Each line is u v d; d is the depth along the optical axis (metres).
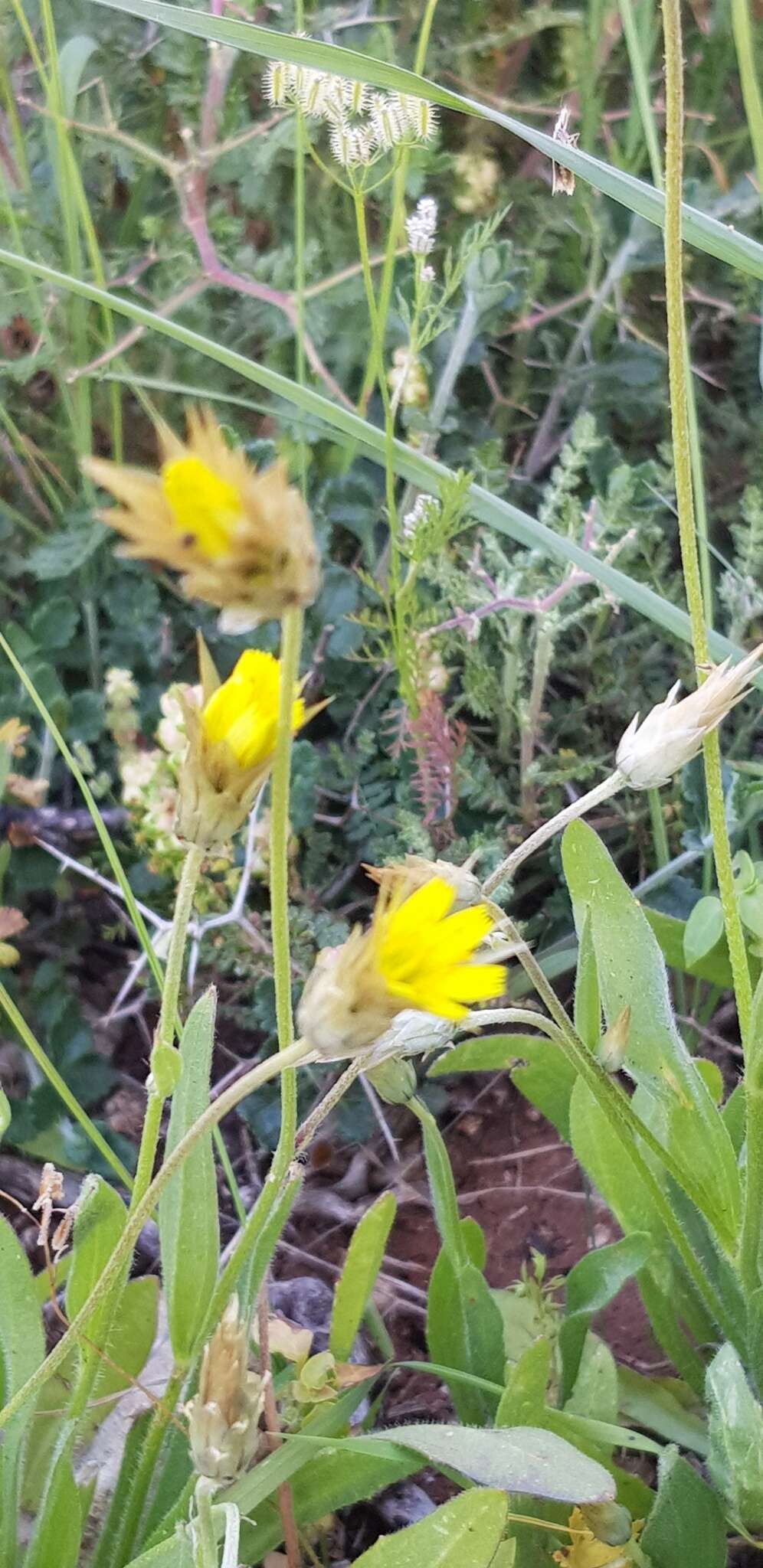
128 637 0.38
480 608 0.35
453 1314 0.23
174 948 0.16
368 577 0.34
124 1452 0.22
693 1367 0.25
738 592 0.37
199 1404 0.15
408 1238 0.33
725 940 0.31
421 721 0.34
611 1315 0.30
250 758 0.15
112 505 0.40
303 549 0.12
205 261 0.39
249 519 0.11
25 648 0.38
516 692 0.37
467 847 0.35
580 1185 0.33
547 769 0.38
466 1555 0.17
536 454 0.45
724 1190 0.23
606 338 0.46
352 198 0.44
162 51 0.42
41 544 0.39
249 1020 0.35
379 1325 0.27
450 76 0.46
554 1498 0.16
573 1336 0.24
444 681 0.36
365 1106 0.34
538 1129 0.35
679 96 0.17
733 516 0.44
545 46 0.48
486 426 0.44
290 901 0.36
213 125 0.40
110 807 0.37
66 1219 0.20
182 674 0.40
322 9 0.45
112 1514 0.21
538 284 0.43
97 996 0.37
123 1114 0.34
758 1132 0.21
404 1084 0.22
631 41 0.31
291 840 0.34
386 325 0.42
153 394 0.42
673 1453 0.21
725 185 0.46
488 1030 0.38
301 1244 0.33
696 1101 0.22
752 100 0.26
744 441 0.46
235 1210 0.33
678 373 0.18
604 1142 0.24
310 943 0.34
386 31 0.42
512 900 0.37
